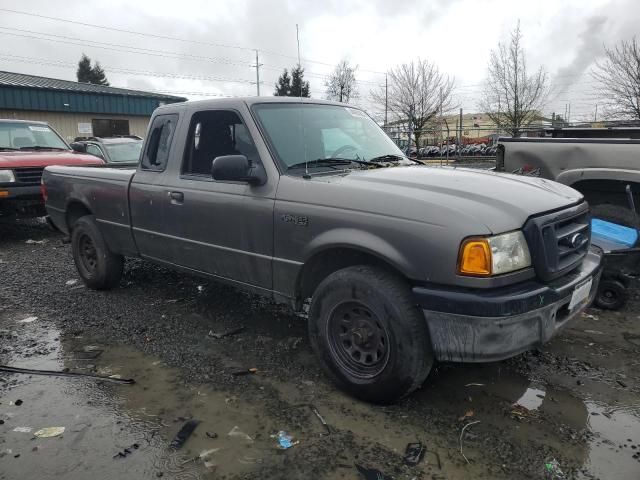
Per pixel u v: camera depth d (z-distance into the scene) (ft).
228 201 12.33
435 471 8.45
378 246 9.63
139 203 15.11
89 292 17.93
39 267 21.57
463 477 8.30
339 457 8.82
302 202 10.91
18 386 11.39
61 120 83.61
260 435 9.46
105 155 38.04
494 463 8.65
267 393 10.98
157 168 14.75
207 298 17.08
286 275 11.47
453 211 9.10
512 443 9.18
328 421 9.89
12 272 20.74
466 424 9.78
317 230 10.60
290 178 11.40
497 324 8.72
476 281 8.78
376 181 10.61
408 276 9.36
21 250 25.31
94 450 9.06
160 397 10.87
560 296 9.46
